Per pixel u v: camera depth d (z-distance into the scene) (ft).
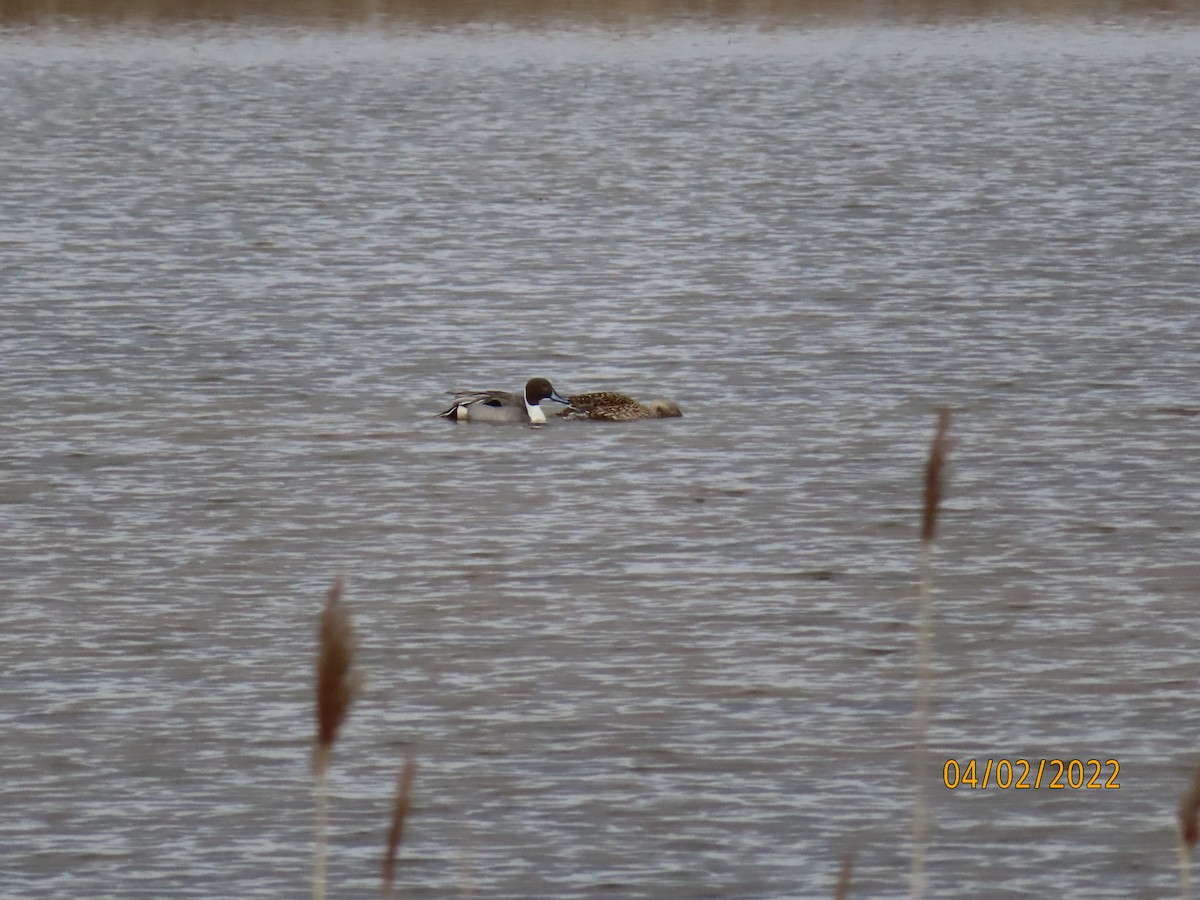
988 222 359.05
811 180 421.18
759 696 139.23
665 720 135.03
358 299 291.17
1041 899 111.55
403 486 193.57
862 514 182.80
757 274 309.63
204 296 292.40
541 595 160.86
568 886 112.98
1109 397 226.79
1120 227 349.61
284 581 164.66
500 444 209.56
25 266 315.58
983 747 130.72
